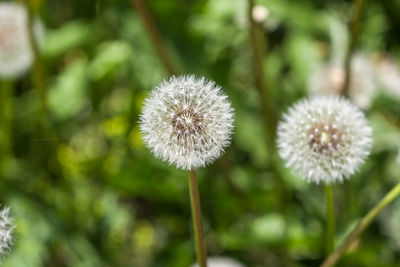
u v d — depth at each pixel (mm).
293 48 880
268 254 770
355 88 750
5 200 765
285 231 714
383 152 776
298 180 766
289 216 743
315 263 747
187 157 506
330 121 561
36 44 737
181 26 857
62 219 778
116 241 826
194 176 520
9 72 765
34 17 774
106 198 842
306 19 882
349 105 574
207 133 506
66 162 865
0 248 521
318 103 570
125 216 833
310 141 558
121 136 896
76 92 878
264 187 770
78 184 853
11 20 764
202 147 505
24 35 762
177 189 789
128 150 889
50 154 857
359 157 558
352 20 685
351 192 756
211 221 809
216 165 794
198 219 532
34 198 791
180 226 844
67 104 871
